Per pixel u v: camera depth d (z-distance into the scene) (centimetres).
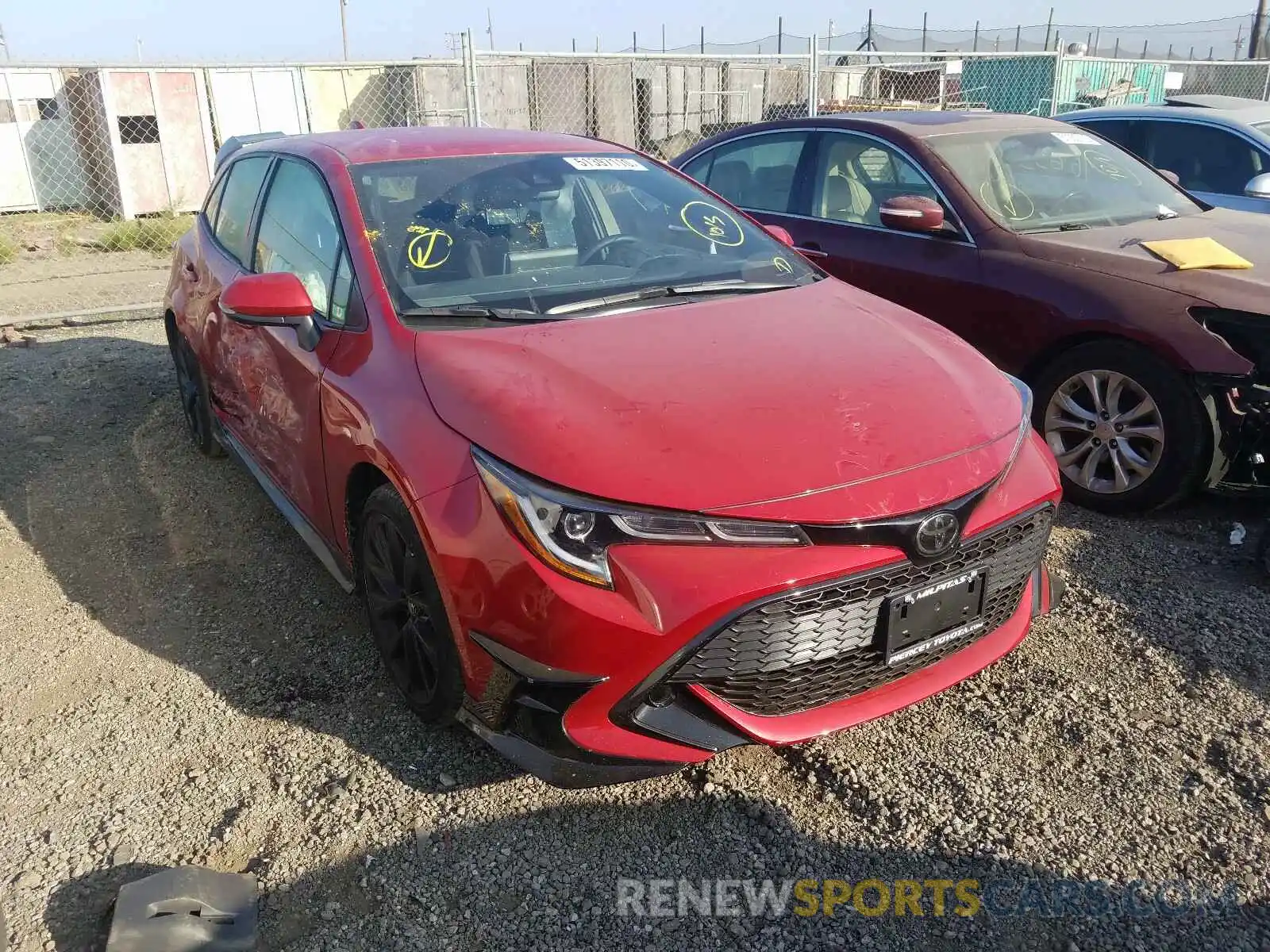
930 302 480
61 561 405
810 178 549
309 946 222
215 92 1497
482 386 259
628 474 230
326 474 315
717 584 224
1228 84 1725
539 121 1662
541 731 242
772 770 278
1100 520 426
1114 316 412
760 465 235
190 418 523
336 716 301
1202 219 496
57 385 640
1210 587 368
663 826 258
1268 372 381
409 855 248
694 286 332
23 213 1460
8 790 273
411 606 278
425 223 332
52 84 1431
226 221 462
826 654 239
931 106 1551
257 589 379
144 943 214
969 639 274
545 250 339
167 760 284
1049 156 523
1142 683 312
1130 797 265
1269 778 269
